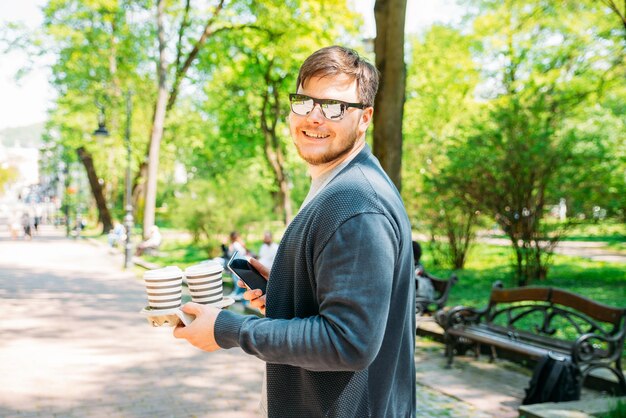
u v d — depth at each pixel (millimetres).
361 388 1319
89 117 25141
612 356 5215
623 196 10992
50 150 38906
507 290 6699
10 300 10984
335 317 1198
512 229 12031
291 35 17266
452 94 24844
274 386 1394
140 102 24141
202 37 19391
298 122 1481
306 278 1343
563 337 7691
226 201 20203
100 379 5902
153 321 1399
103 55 21922
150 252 20625
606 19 14266
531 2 15031
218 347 1333
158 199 47719
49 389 5527
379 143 7422
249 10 18484
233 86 23219
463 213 12938
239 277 1685
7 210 76500
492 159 10820
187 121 25359
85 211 53062
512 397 5250
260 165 26234
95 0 18656
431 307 9242
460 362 6516
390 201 1330
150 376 6043
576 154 10914
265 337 1250
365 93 1478
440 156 13016
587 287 12195
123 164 22859
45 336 7887
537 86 15016
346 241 1229
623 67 14234
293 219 1425
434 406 4988
